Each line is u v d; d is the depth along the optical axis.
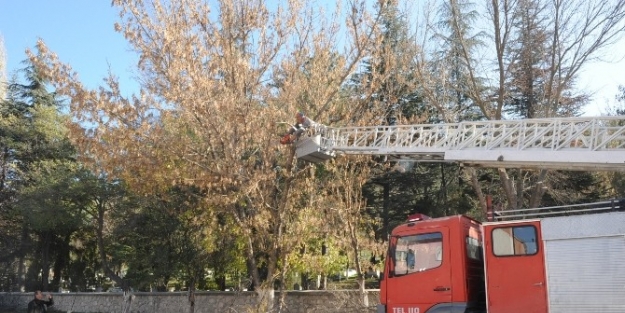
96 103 13.94
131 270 24.55
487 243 9.55
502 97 18.88
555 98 18.31
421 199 27.55
